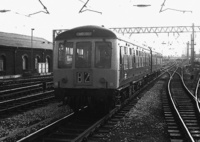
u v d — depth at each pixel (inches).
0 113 445.4
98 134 321.4
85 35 406.0
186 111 474.6
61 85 415.8
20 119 409.4
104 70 397.1
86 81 404.5
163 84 1003.3
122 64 436.8
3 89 782.5
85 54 405.7
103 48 400.5
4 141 293.1
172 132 326.3
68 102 421.7
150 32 1545.3
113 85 396.5
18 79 1128.2
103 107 427.8
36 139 303.1
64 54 415.8
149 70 892.0
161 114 450.3
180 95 699.4
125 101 522.9
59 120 361.1
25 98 587.5
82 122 386.9
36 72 1701.5
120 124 374.6
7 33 1680.6
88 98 405.1
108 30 400.5
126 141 300.2
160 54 1403.8
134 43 565.0
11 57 1467.8
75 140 271.0
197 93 730.2
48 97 604.7
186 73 1660.9
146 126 367.9
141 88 779.4
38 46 1738.4
